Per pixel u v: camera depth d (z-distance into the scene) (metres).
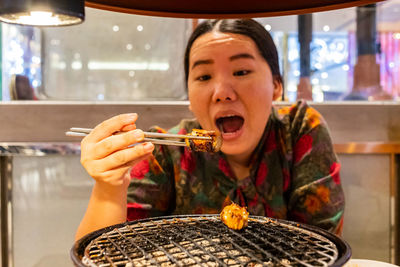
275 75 1.38
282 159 1.42
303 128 1.43
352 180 2.02
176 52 3.05
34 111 1.94
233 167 1.45
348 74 2.62
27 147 1.92
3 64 2.29
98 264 0.68
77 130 1.00
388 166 2.02
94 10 3.10
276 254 0.72
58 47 2.95
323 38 2.66
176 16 1.09
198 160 1.40
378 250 2.04
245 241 0.79
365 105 2.00
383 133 2.01
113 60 3.24
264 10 1.08
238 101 1.24
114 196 1.02
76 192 1.99
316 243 0.78
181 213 1.41
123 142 0.92
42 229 1.98
